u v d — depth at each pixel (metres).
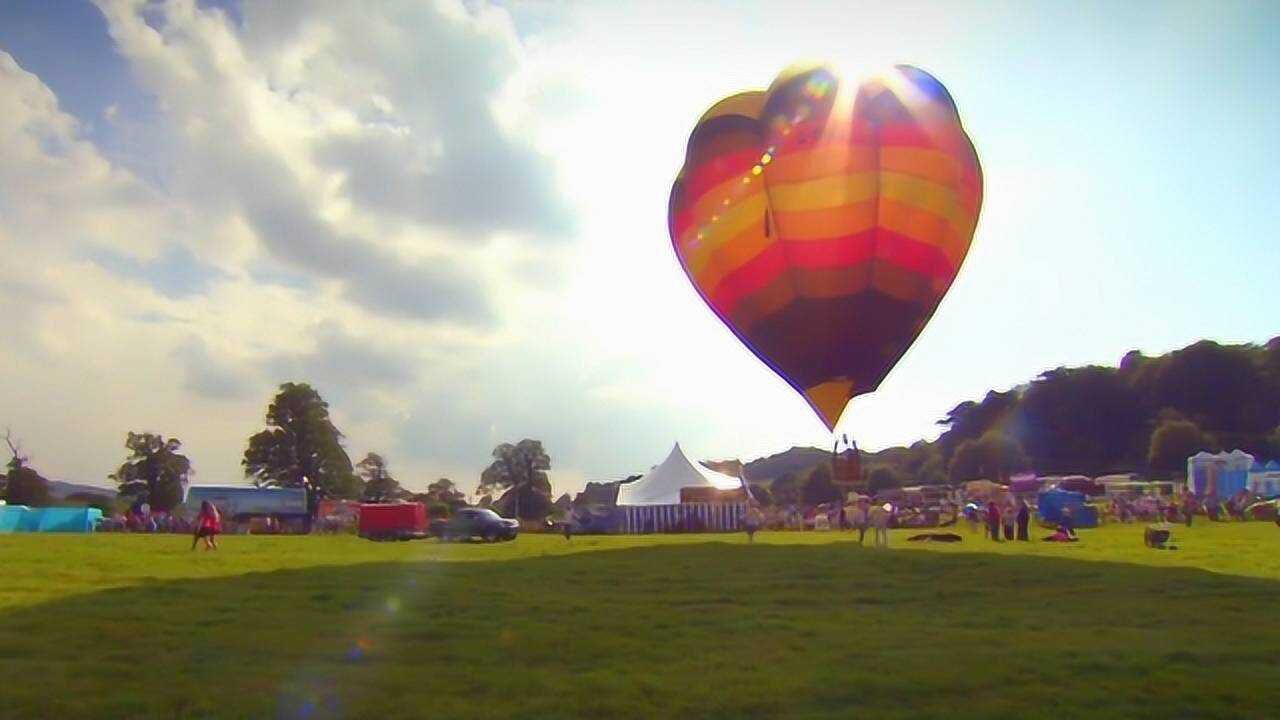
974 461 147.12
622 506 70.31
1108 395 152.62
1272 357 145.12
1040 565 27.31
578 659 14.06
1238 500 73.50
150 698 11.62
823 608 19.17
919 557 30.62
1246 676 12.72
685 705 11.33
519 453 122.31
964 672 12.81
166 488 117.00
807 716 10.87
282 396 118.00
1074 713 10.91
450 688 12.20
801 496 136.25
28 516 77.00
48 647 14.76
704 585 22.98
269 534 69.81
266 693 11.93
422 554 35.47
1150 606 19.28
